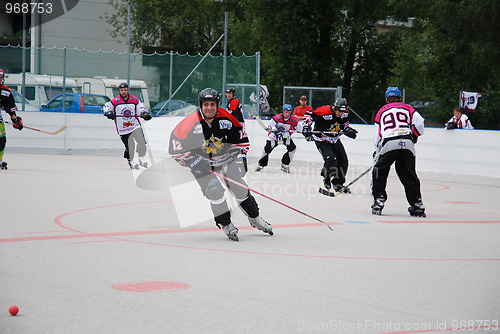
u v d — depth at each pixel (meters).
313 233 9.05
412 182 11.06
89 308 5.30
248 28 38.59
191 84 24.45
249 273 6.58
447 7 33.28
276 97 38.84
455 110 19.52
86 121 23.50
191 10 38.03
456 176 17.95
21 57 24.16
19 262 6.82
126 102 17.72
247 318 5.12
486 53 33.44
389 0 35.31
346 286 6.16
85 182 14.34
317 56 38.41
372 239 8.70
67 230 8.72
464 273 6.84
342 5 36.19
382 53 40.66
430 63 37.38
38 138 23.03
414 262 7.31
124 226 9.16
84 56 24.33
